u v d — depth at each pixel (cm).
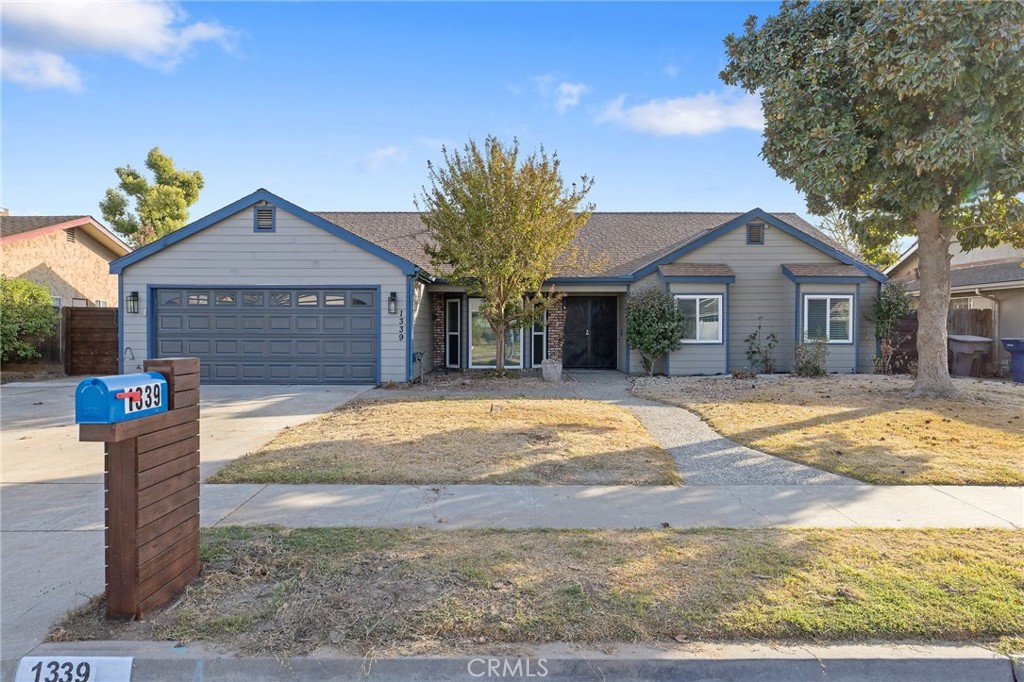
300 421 969
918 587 381
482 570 407
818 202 1245
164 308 1457
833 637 333
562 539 467
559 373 1522
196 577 400
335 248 1445
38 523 520
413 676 312
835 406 1095
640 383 1445
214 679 312
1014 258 1945
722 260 1703
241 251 1450
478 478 643
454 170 1445
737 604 361
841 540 465
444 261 1538
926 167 935
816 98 1008
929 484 630
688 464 715
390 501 568
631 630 337
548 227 1420
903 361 1709
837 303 1639
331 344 1455
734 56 1140
